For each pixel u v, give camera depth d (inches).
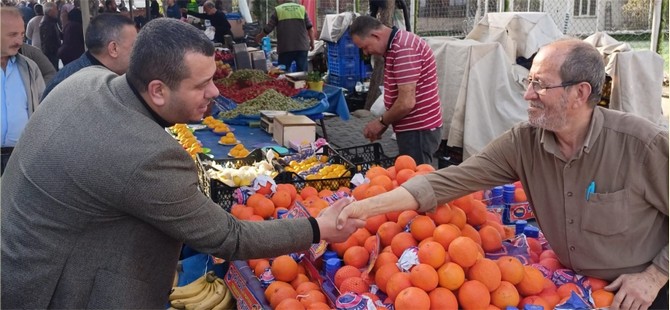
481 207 102.6
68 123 71.7
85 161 69.3
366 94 443.5
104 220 72.1
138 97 72.8
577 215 87.7
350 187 146.5
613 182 84.5
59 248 72.2
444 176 97.3
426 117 177.9
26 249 72.9
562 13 538.9
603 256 87.1
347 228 90.4
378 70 411.2
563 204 89.0
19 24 163.3
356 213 91.3
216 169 150.2
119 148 69.2
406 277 85.7
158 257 77.4
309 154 172.7
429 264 84.8
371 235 103.5
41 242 72.2
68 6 530.3
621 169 83.9
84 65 142.6
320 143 173.8
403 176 115.6
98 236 72.9
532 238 108.4
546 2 541.6
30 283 73.0
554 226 91.4
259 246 80.2
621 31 575.5
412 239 93.7
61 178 70.3
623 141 83.4
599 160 84.7
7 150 167.5
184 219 73.0
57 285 73.3
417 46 171.2
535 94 83.3
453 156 271.7
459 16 544.7
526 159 92.4
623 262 86.6
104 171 69.0
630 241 86.0
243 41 577.0
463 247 84.3
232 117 230.7
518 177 96.3
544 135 87.3
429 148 182.1
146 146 69.6
